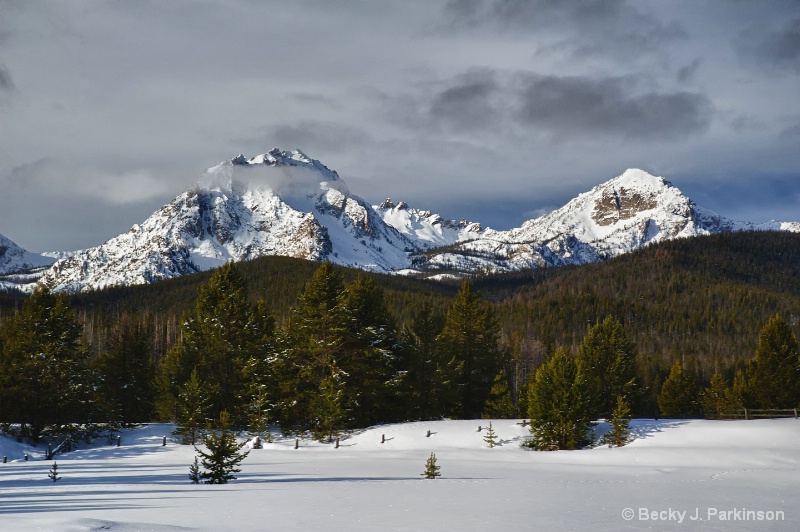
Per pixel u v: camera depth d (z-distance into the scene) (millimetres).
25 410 62656
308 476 36281
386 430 63000
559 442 55438
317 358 67188
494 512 21875
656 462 46938
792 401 70062
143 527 17281
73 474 38562
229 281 72062
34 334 63031
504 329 182000
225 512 21016
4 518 18750
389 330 71875
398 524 19000
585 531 18500
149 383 80500
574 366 57594
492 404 83062
